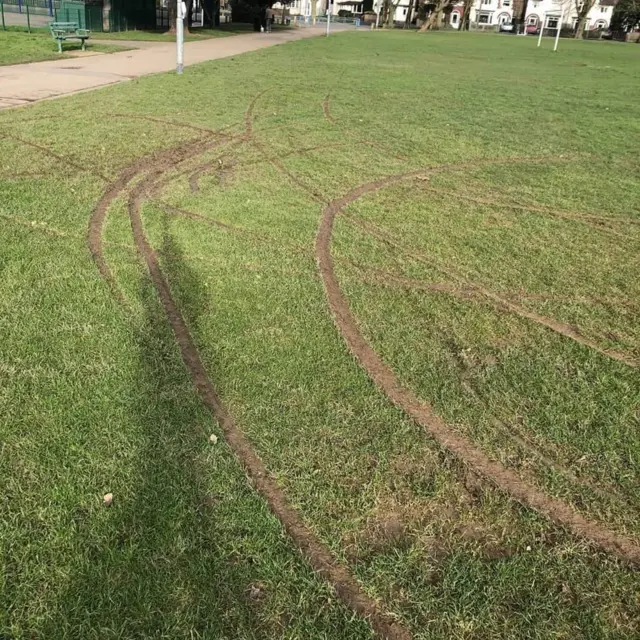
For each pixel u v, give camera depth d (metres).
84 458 2.83
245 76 16.22
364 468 2.91
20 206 5.87
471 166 8.78
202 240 5.43
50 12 31.25
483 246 5.83
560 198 7.54
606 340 4.28
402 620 2.24
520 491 2.86
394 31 58.59
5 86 12.42
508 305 4.69
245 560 2.41
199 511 2.60
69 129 9.16
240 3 49.62
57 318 3.95
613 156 9.88
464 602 2.30
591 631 2.22
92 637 2.10
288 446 3.01
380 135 10.33
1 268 4.54
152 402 3.22
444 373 3.72
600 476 2.96
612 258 5.74
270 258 5.17
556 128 11.87
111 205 6.16
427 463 2.97
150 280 4.58
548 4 87.56
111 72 15.43
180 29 15.52
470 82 18.19
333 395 3.41
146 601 2.22
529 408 3.44
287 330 4.03
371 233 5.96
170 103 11.73
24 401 3.17
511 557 2.51
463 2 75.12
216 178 7.38
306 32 45.16
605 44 55.19
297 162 8.38
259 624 2.18
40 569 2.31
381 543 2.55
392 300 4.61
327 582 2.35
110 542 2.44
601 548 2.58
